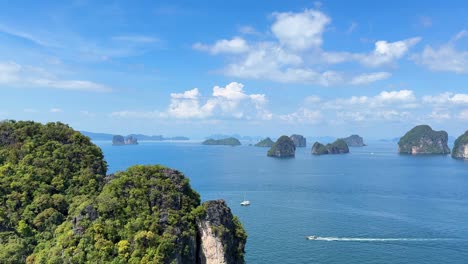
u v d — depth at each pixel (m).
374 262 116.62
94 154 96.00
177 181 78.88
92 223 69.38
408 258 119.94
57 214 76.88
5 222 75.94
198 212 75.00
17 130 96.06
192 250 72.69
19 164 86.19
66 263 65.44
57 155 90.25
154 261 64.81
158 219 70.81
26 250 72.44
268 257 119.25
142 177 76.88
